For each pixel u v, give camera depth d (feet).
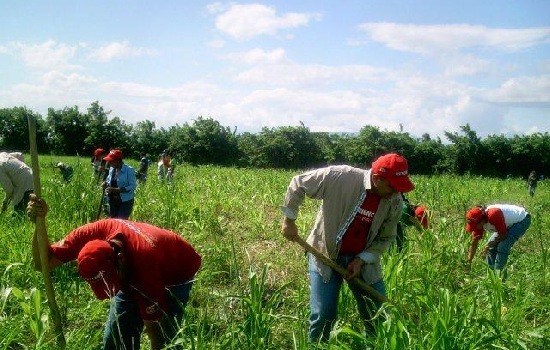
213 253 21.75
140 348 13.05
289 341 14.14
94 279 9.95
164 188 33.19
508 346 11.98
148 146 170.50
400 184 11.69
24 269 17.49
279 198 44.55
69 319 15.12
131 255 10.95
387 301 12.64
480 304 16.10
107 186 27.58
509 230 20.67
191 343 10.66
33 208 11.65
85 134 170.30
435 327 11.22
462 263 19.92
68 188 26.96
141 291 11.01
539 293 18.94
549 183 101.14
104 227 11.57
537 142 156.46
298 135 164.45
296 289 18.31
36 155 11.66
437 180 59.52
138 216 31.55
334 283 12.92
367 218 12.80
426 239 20.25
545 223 34.73
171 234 11.84
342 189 12.66
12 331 12.83
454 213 42.47
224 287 18.97
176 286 12.12
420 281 16.33
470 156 155.74
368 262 12.84
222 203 37.86
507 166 157.38
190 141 164.25
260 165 163.32
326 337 12.89
